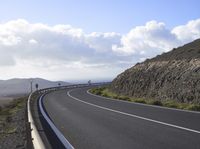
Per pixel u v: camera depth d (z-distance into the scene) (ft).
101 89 179.93
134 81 131.44
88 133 46.09
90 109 82.69
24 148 40.52
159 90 105.60
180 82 96.02
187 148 34.09
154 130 46.50
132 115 66.03
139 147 35.65
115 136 42.86
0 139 49.62
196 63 98.84
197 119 56.75
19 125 62.23
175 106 83.10
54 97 141.90
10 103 143.23
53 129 50.60
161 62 123.75
